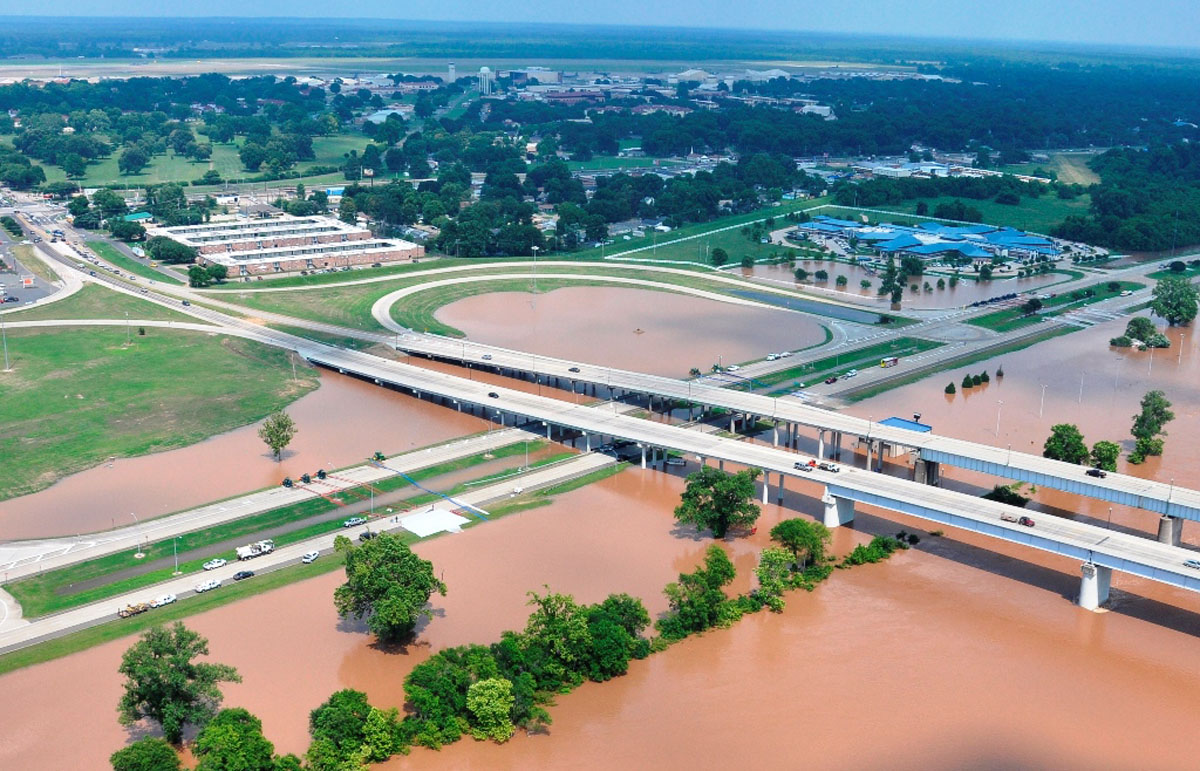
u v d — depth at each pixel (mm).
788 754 173500
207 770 156500
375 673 194250
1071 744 177250
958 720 183000
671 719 182875
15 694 187375
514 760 172125
